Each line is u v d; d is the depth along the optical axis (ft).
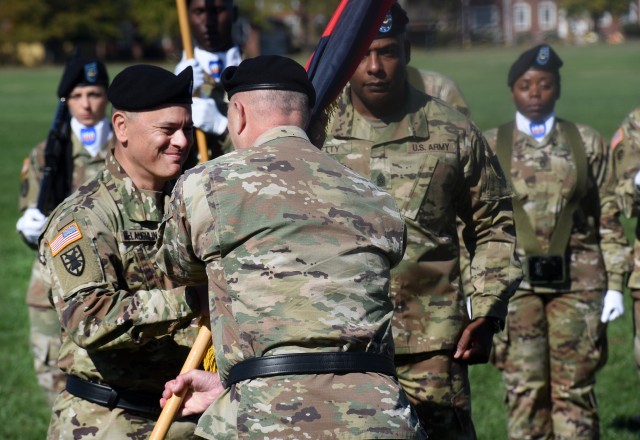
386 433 21.20
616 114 169.17
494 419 44.83
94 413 27.09
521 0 503.61
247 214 22.24
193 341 27.17
